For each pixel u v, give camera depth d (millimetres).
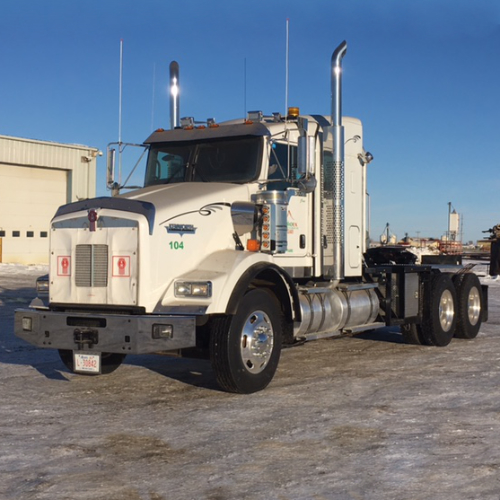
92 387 8070
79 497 4594
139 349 7117
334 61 9586
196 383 8281
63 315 7508
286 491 4691
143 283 7371
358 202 10812
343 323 9836
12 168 40438
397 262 12211
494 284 27484
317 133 9578
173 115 11523
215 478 4949
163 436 6020
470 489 4707
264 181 8648
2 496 4609
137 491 4707
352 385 8086
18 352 10578
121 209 7574
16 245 40719
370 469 5121
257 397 7504
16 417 6691
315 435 6016
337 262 9648
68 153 42594
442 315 11422
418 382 8250
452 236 23875
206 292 7297
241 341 7555
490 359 9945
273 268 7973
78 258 7730
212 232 8023
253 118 8852
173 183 8961
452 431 6125
